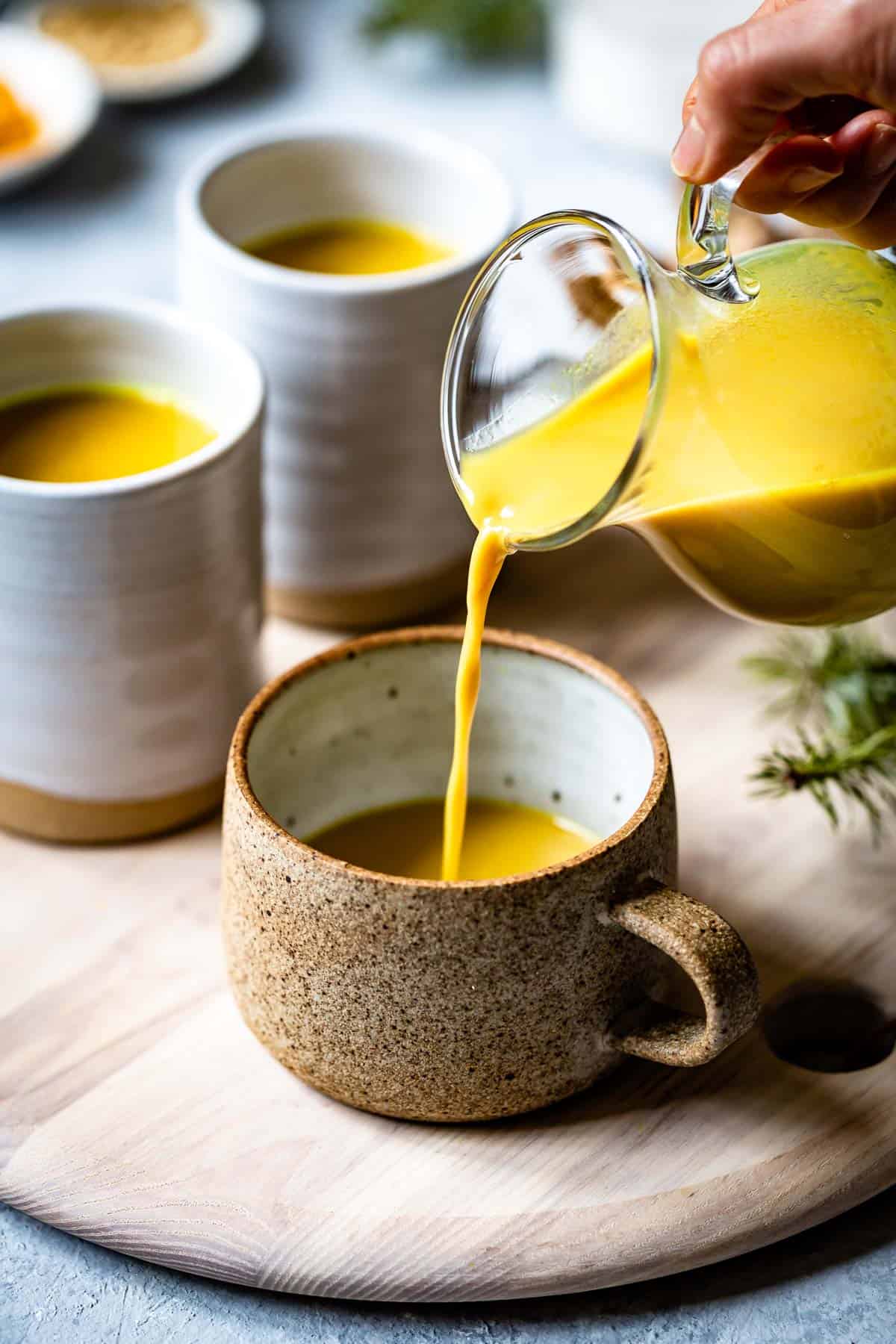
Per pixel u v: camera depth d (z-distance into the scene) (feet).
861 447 1.63
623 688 1.78
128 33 3.04
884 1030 1.81
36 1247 1.70
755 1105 1.74
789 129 1.71
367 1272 1.64
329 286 1.96
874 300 1.66
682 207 1.68
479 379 1.68
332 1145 1.71
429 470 2.07
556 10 3.00
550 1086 1.69
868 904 1.89
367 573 2.11
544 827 1.89
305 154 2.18
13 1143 1.70
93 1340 1.64
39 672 1.85
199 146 2.91
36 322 1.97
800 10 1.64
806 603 1.72
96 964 1.84
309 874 1.63
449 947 1.62
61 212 2.76
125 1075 1.75
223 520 1.87
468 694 1.76
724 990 1.59
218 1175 1.69
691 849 1.94
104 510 1.79
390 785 1.90
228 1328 1.65
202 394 1.99
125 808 1.93
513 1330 1.65
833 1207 1.68
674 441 1.57
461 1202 1.67
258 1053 1.77
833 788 2.00
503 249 1.66
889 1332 1.65
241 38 3.02
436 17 3.04
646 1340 1.65
